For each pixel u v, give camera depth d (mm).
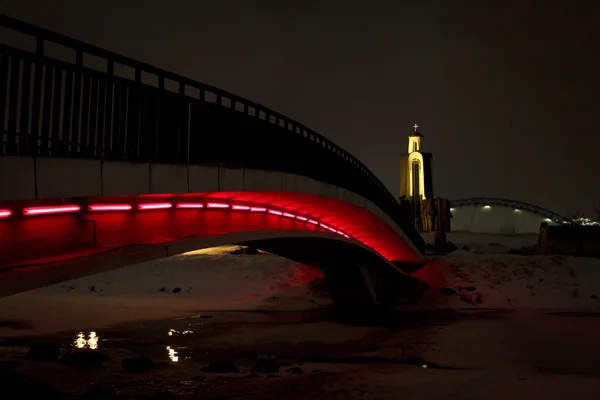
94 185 9633
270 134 17281
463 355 19312
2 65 8188
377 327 25969
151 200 12859
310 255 29141
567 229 50312
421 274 40156
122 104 10852
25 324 25922
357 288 31797
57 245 9898
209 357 18531
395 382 13781
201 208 15555
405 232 36750
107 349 19359
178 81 12773
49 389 11023
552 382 13945
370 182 28391
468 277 38625
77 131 9594
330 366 17078
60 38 9203
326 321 28016
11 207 8891
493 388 13062
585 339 22438
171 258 45125
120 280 40188
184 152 12797
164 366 15977
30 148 8578
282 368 16312
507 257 42188
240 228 18469
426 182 91000
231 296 36156
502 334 23750
